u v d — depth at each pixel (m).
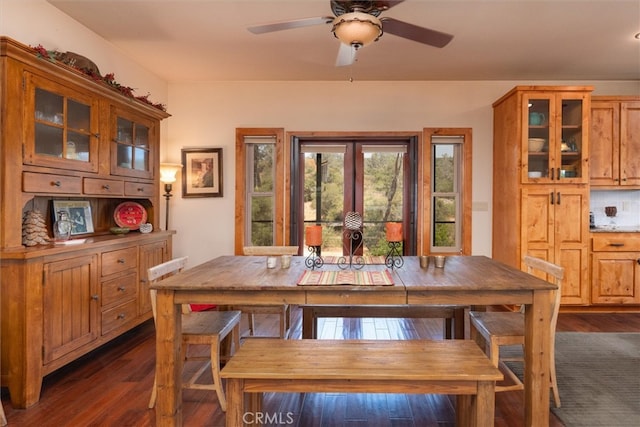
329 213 4.46
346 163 4.46
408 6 2.63
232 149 4.36
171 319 1.79
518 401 2.13
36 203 2.56
